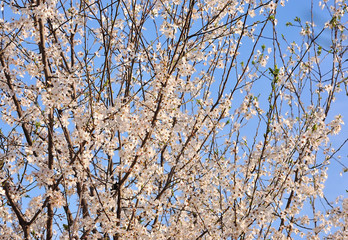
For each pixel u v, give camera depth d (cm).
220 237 649
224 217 654
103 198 583
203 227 681
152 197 639
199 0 696
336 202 696
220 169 641
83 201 633
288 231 672
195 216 737
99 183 651
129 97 606
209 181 704
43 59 584
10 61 627
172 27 645
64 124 571
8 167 583
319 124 654
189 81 691
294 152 643
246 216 613
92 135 602
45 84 588
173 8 698
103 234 604
